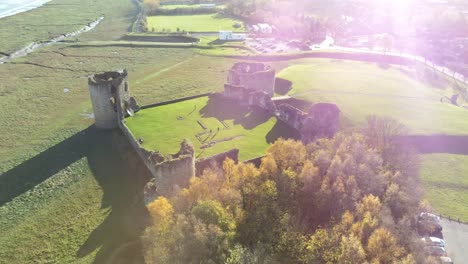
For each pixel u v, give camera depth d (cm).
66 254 4700
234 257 3375
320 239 3762
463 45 16338
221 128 7081
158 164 4656
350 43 16400
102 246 4788
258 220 3991
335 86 9581
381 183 4694
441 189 5916
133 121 7462
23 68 12256
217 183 4516
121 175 6231
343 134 5769
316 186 4516
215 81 10938
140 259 4519
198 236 3384
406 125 7581
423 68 12469
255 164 5828
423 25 19700
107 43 15275
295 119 6844
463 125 7656
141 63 12912
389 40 15375
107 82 7250
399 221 4266
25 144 7450
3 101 9575
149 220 5019
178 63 12875
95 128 7869
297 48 15262
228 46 15262
